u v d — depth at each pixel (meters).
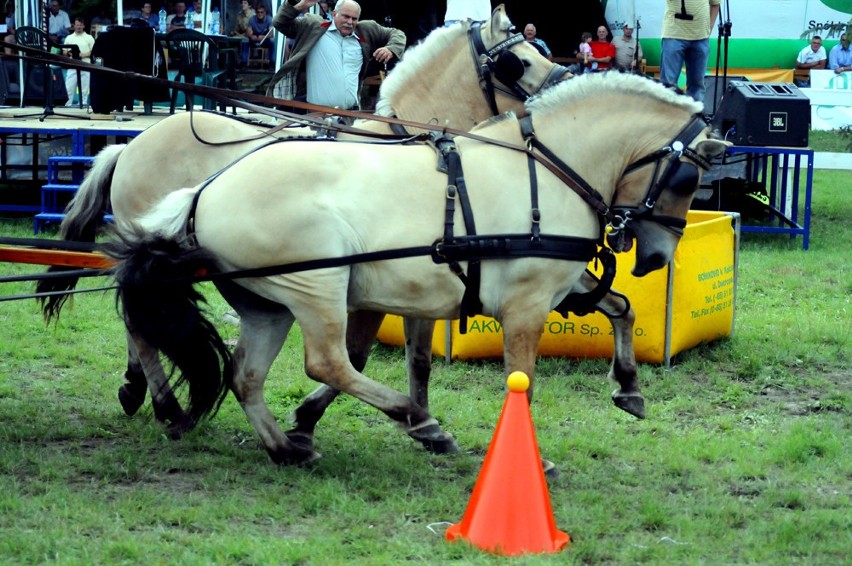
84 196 9.12
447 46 9.31
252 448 8.30
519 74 9.05
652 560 6.29
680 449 8.33
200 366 7.52
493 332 10.72
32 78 21.34
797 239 18.08
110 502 7.05
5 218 18.41
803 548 6.45
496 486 6.39
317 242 7.16
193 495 7.21
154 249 7.15
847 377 10.57
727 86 18.19
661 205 7.73
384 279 7.31
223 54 20.97
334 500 7.11
